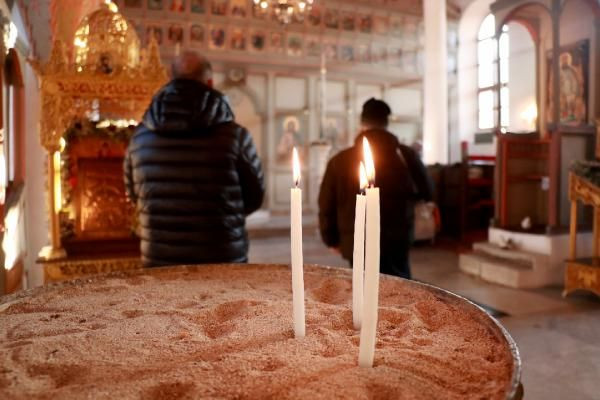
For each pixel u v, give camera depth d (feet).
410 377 2.60
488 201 28.76
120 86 10.22
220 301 4.27
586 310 13.79
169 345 3.12
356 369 2.70
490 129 45.42
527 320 12.92
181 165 7.30
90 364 2.82
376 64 46.55
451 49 47.80
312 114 44.32
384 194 8.54
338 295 4.56
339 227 9.04
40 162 12.60
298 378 2.59
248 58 41.93
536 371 9.66
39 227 12.64
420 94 48.65
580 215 18.03
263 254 24.03
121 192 10.72
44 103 9.74
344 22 44.86
